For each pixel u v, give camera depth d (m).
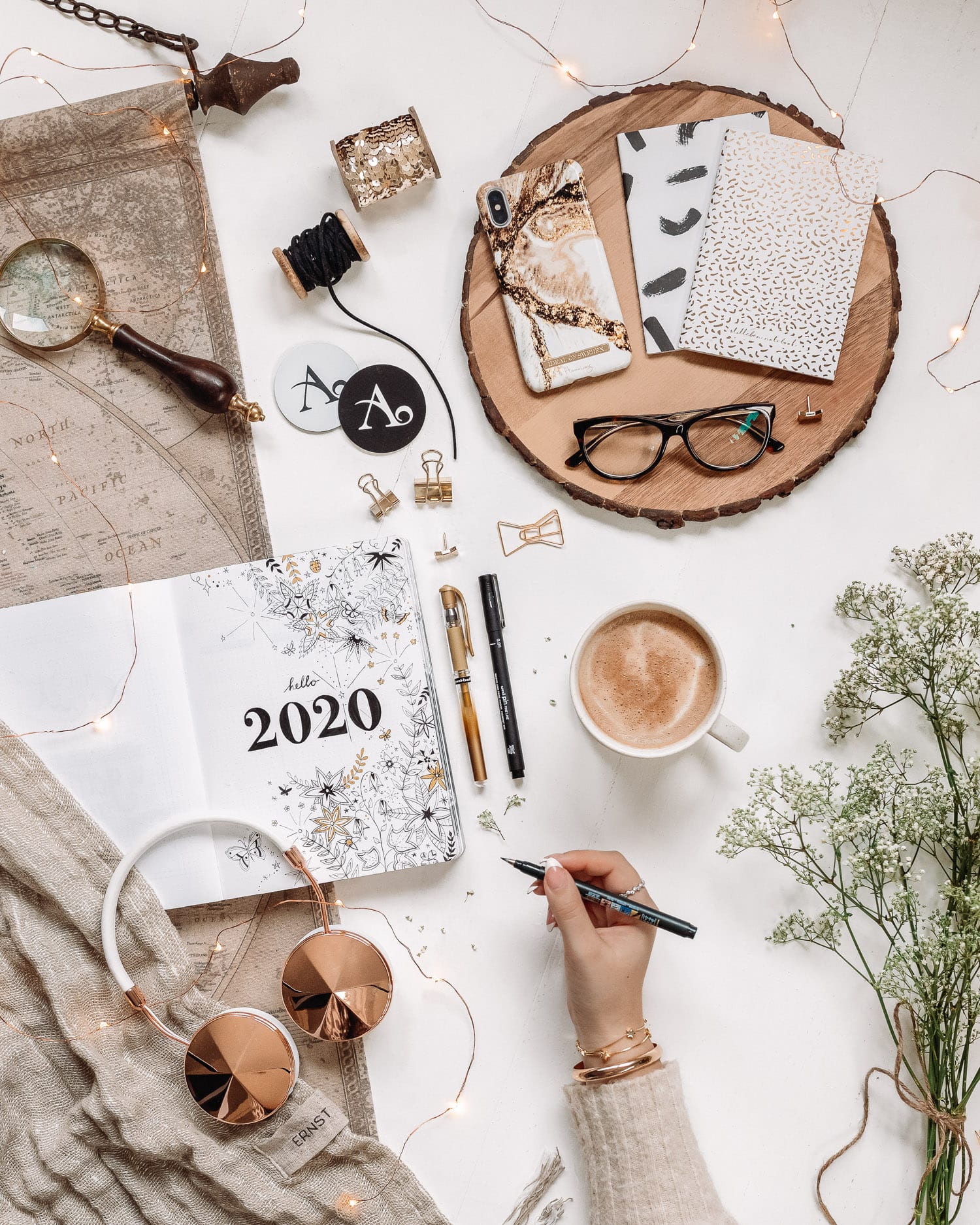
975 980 0.92
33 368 0.96
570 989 0.86
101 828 0.92
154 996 0.91
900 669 0.87
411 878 0.95
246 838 0.92
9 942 0.92
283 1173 0.88
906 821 0.83
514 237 0.92
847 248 0.91
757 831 0.85
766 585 0.96
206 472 0.96
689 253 0.93
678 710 0.88
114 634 0.93
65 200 0.95
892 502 0.96
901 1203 0.93
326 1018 0.87
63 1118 0.89
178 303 0.95
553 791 0.95
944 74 0.95
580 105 0.96
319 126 0.96
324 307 0.96
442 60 0.96
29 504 0.96
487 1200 0.93
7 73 0.95
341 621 0.92
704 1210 0.81
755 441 0.93
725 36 0.95
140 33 0.94
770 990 0.95
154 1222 0.88
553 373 0.92
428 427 0.96
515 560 0.96
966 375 0.96
